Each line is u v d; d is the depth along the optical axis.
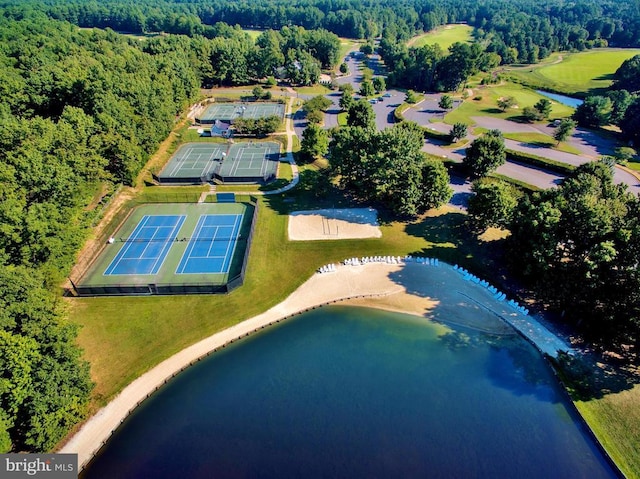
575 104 133.25
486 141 78.06
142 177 82.44
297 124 113.25
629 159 89.94
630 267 42.09
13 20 182.75
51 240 50.75
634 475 35.22
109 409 40.72
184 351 46.81
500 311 52.22
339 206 73.38
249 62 148.88
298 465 35.91
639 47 198.75
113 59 107.44
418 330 49.97
